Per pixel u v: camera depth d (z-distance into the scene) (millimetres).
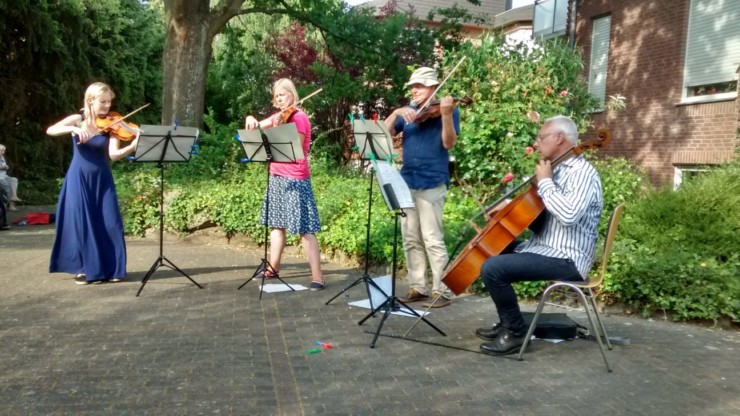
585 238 4016
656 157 12047
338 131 16109
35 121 18906
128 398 3312
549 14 16234
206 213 8664
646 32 12383
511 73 8547
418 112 5242
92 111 5777
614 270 5258
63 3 18688
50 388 3430
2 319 4730
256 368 3787
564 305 5453
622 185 7074
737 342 4516
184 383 3531
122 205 9203
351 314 5066
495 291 4051
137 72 23719
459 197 7508
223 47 22250
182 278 6324
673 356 4141
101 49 21094
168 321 4766
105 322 4707
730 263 5414
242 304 5324
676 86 11664
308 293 5773
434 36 16391
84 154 5910
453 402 3326
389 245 6473
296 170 5805
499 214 4156
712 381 3678
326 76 16031
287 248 7941
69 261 5953
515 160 7727
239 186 9195
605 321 5031
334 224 7484
